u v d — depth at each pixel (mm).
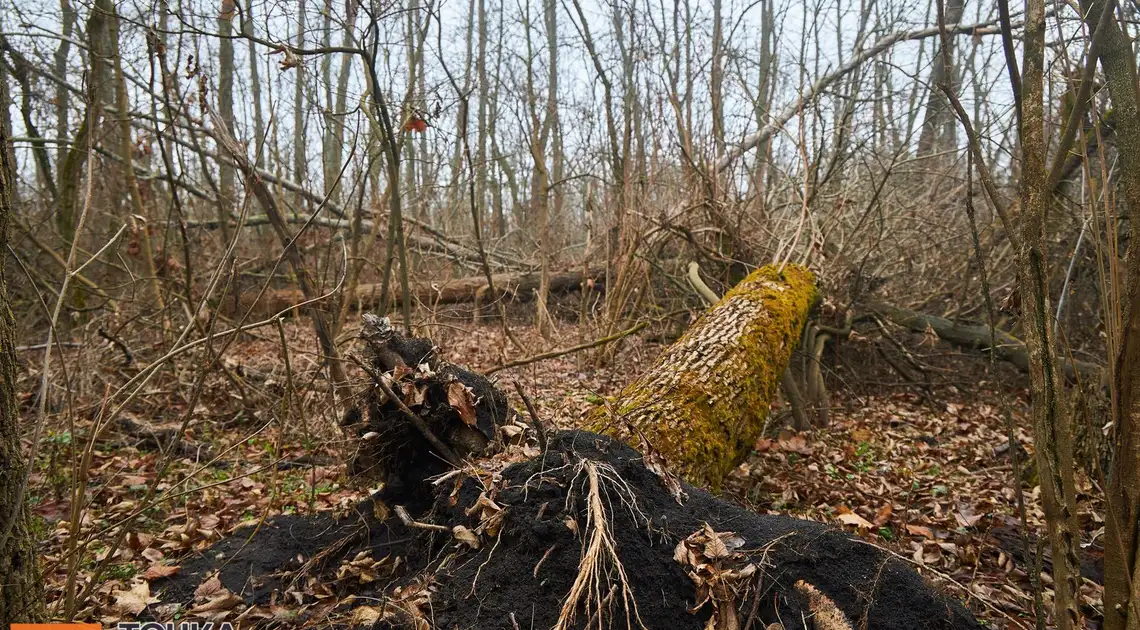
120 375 5184
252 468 4199
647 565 2199
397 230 4793
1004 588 2842
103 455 4266
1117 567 1574
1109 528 1594
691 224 7098
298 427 4707
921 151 7797
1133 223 1546
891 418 5672
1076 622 1566
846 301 6254
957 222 7184
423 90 5105
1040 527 3473
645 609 2105
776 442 4926
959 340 6297
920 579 2193
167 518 3426
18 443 1747
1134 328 1532
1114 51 1545
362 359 3137
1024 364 5867
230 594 2547
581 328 7184
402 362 3010
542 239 7547
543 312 7367
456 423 2973
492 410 3080
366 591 2504
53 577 2805
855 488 4086
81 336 5477
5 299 1703
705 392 3604
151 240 6137
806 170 6219
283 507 3609
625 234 6965
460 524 2498
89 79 5539
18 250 5484
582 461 2482
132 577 2818
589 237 7859
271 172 7660
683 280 7164
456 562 2363
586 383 6160
